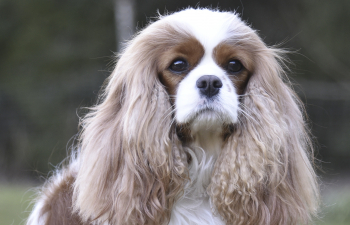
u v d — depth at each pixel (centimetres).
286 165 284
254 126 287
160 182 274
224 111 269
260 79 296
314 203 308
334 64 1198
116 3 1214
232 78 290
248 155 283
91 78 1166
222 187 284
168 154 277
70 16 1312
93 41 1272
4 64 1331
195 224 290
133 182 271
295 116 309
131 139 275
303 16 1262
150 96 284
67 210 305
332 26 1255
